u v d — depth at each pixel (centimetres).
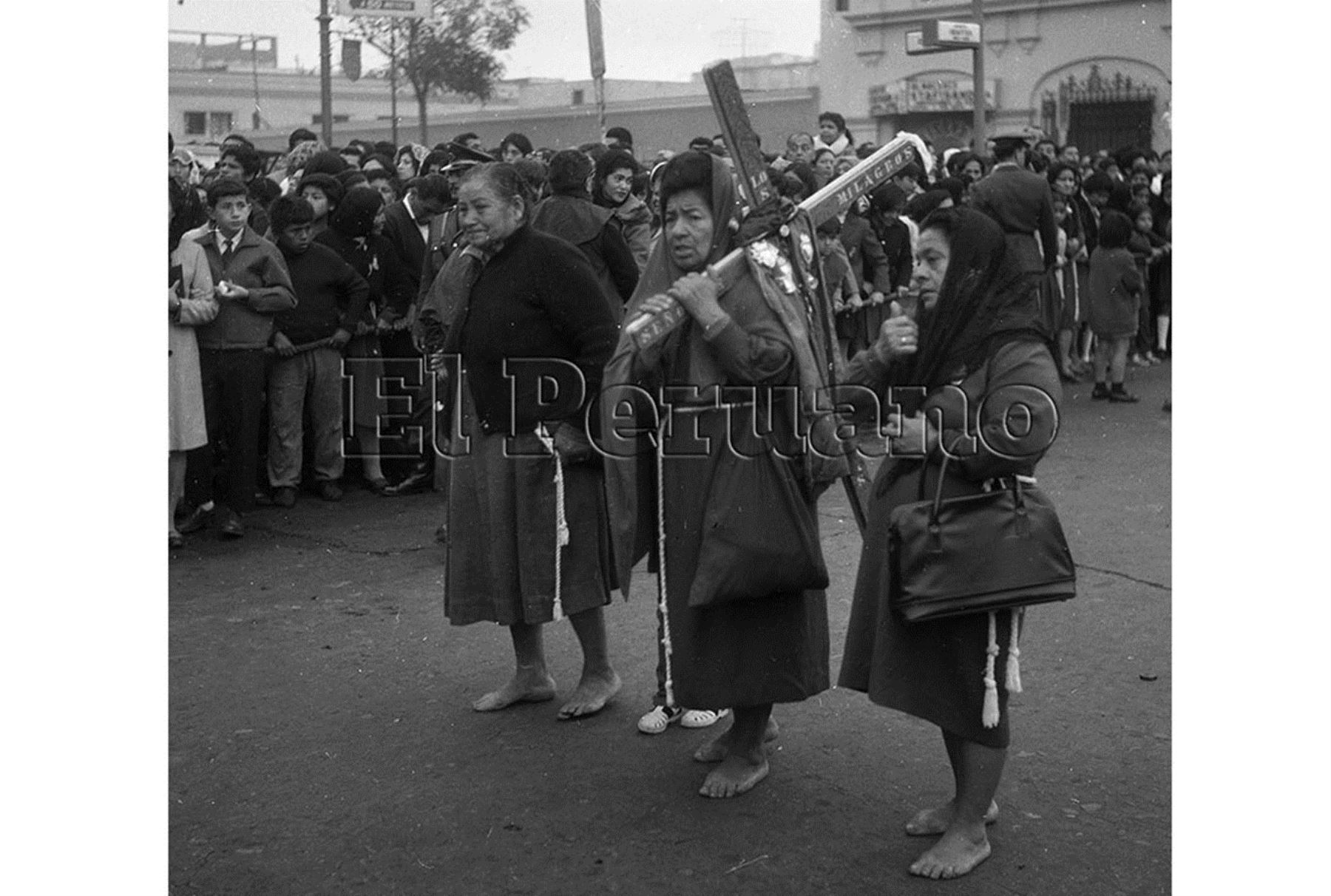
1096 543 703
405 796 423
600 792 424
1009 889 359
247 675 533
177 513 764
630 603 610
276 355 805
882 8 2248
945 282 361
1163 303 1468
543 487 463
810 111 2202
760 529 394
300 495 856
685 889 364
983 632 357
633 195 809
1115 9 2138
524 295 457
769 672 406
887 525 378
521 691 495
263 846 393
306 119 2445
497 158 959
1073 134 2189
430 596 636
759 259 399
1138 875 365
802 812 407
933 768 436
